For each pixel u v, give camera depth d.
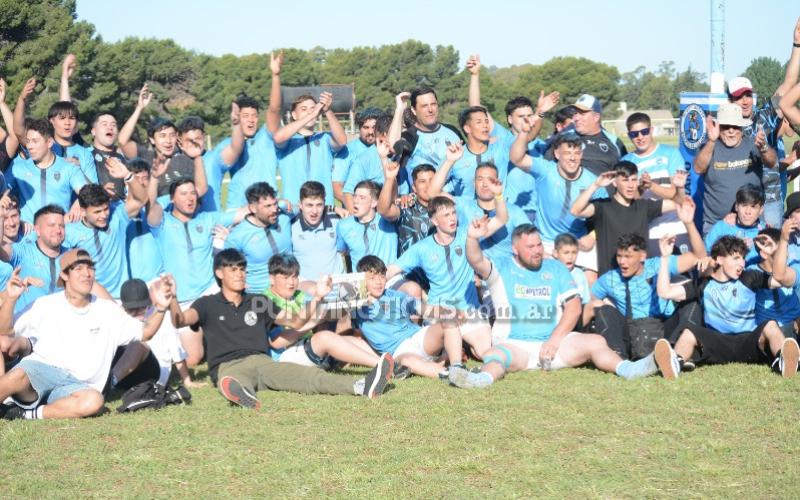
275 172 11.36
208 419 7.34
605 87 88.38
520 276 8.93
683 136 12.87
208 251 9.86
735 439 6.50
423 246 9.27
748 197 9.42
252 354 8.41
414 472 6.01
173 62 64.38
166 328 8.41
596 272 10.00
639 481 5.77
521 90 85.81
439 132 10.75
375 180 11.16
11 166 10.44
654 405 7.39
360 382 7.95
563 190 10.01
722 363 8.77
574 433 6.74
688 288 8.83
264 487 5.82
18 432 6.98
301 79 80.56
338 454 6.40
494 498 5.54
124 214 9.63
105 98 51.50
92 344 7.73
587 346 8.70
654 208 9.57
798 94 10.74
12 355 7.62
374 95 84.44
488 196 9.62
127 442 6.75
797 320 8.53
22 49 48.31
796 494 5.50
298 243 9.98
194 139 10.20
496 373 8.42
